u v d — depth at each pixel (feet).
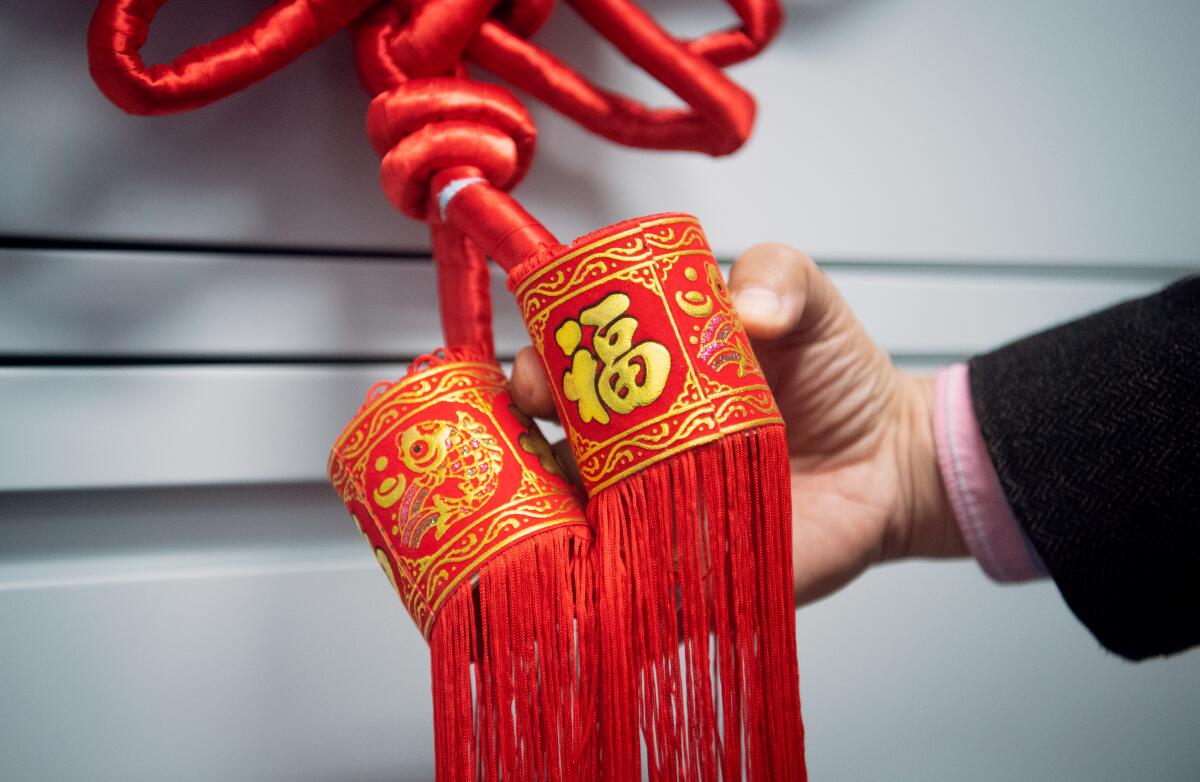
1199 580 1.82
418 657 2.38
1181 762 2.95
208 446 2.22
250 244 2.20
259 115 2.18
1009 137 2.73
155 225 2.14
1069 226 2.79
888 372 2.32
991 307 2.77
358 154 2.24
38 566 2.20
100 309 2.14
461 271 1.93
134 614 2.20
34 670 2.15
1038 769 2.89
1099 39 2.78
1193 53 2.86
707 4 2.49
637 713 1.48
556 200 2.39
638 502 1.46
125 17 1.69
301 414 2.27
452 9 1.84
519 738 1.49
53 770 2.15
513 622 1.49
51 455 2.13
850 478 2.29
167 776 2.22
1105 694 2.93
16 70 2.05
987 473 2.14
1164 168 2.85
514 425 1.61
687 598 1.46
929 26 2.65
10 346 2.09
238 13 2.13
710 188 2.51
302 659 2.31
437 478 1.54
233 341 2.22
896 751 2.79
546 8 2.03
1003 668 2.86
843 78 2.60
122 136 2.11
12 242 2.11
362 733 2.34
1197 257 2.89
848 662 2.76
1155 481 1.84
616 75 2.41
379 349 2.31
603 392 1.47
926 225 2.68
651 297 1.47
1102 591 1.88
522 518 1.51
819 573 2.23
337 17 1.85
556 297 1.51
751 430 1.49
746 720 1.50
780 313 1.80
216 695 2.25
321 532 2.37
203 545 2.30
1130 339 1.96
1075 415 1.92
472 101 1.78
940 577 2.82
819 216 2.60
